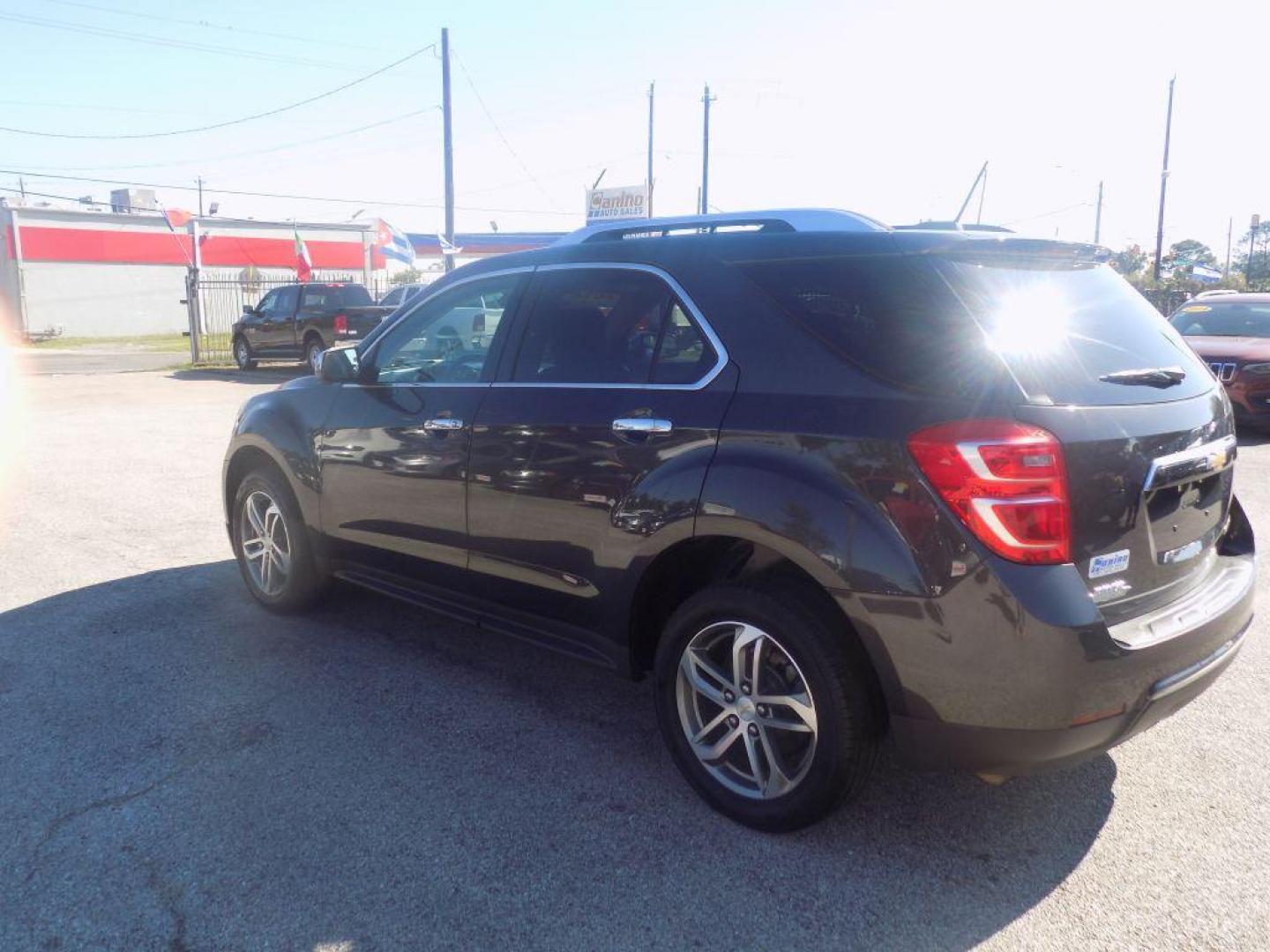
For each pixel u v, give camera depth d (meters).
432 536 4.21
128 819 3.24
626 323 3.60
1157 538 2.95
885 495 2.78
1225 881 2.92
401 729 3.92
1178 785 3.48
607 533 3.46
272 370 23.67
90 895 2.85
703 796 3.32
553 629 3.84
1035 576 2.62
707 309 3.35
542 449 3.69
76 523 7.30
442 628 5.07
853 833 3.18
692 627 3.27
